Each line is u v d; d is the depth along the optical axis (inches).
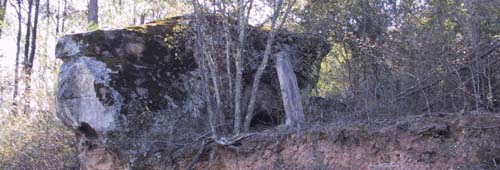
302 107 318.3
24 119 491.2
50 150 437.7
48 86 521.0
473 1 287.9
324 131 281.0
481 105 272.4
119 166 338.0
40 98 506.0
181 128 343.6
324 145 279.1
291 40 384.2
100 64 339.6
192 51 365.1
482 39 286.5
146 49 358.0
